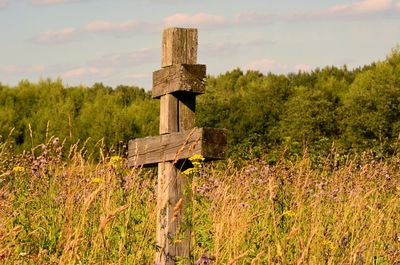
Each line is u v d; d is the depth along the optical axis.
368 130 31.86
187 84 5.57
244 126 33.69
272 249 5.49
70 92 40.84
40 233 5.66
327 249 5.63
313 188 8.88
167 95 5.73
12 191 6.45
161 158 5.72
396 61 37.62
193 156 5.18
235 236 5.43
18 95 39.97
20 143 37.09
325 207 7.40
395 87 33.31
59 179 6.67
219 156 5.17
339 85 44.91
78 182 6.57
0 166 7.12
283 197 7.17
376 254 6.07
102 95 40.97
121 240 5.13
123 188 5.95
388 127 31.66
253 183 8.62
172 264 5.37
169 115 5.71
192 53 5.77
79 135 36.06
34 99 40.12
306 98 34.41
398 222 7.13
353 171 10.31
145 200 6.00
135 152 6.18
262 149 17.30
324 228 6.17
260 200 7.53
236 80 55.34
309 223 6.42
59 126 36.34
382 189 8.93
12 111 38.41
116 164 6.27
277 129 33.66
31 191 6.38
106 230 5.36
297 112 33.53
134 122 38.22
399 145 14.51
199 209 6.25
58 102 39.72
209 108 34.47
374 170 10.11
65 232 5.30
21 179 6.79
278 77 38.50
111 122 37.00
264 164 10.43
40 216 6.02
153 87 5.98
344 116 32.78
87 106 39.47
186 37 5.75
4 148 7.73
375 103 32.34
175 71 5.62
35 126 37.41
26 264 5.16
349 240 6.03
